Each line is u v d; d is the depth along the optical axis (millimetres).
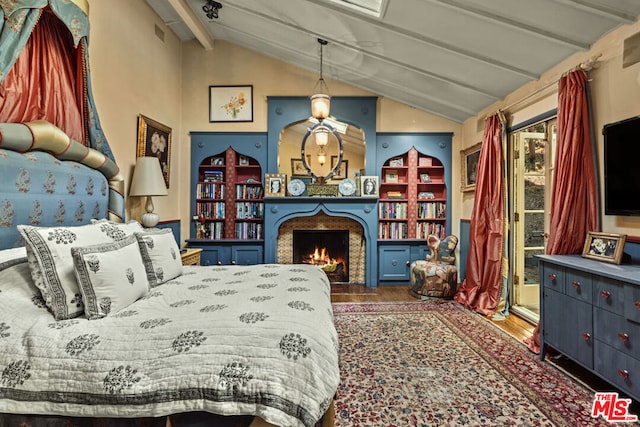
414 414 1744
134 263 1667
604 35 2273
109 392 1092
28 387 1126
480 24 2537
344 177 4734
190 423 1155
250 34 4168
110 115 2977
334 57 3992
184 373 1112
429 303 3828
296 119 4625
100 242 1727
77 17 2322
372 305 3734
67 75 2385
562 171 2461
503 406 1815
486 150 3717
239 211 4672
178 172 4523
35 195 1932
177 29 4297
